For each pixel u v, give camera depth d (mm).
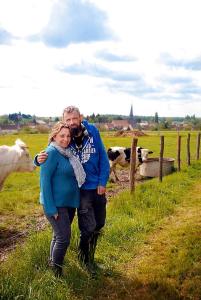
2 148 10008
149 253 6805
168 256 6637
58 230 5426
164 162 16203
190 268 6102
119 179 16078
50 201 5320
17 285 4945
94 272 5879
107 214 8805
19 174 17484
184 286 5609
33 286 4992
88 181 5711
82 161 5641
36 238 6477
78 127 5516
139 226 8008
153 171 16203
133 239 7359
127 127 133875
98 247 6805
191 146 35531
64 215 5453
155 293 5383
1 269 5480
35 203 11172
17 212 9930
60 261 5512
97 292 5402
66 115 5496
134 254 6766
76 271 5691
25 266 5590
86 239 5875
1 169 9906
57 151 5355
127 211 9180
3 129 117438
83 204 5727
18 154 10195
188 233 7641
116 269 6156
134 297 5312
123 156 15633
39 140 45219
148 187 12211
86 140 5660
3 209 10281
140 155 16438
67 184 5391
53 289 5055
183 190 12320
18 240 7664
